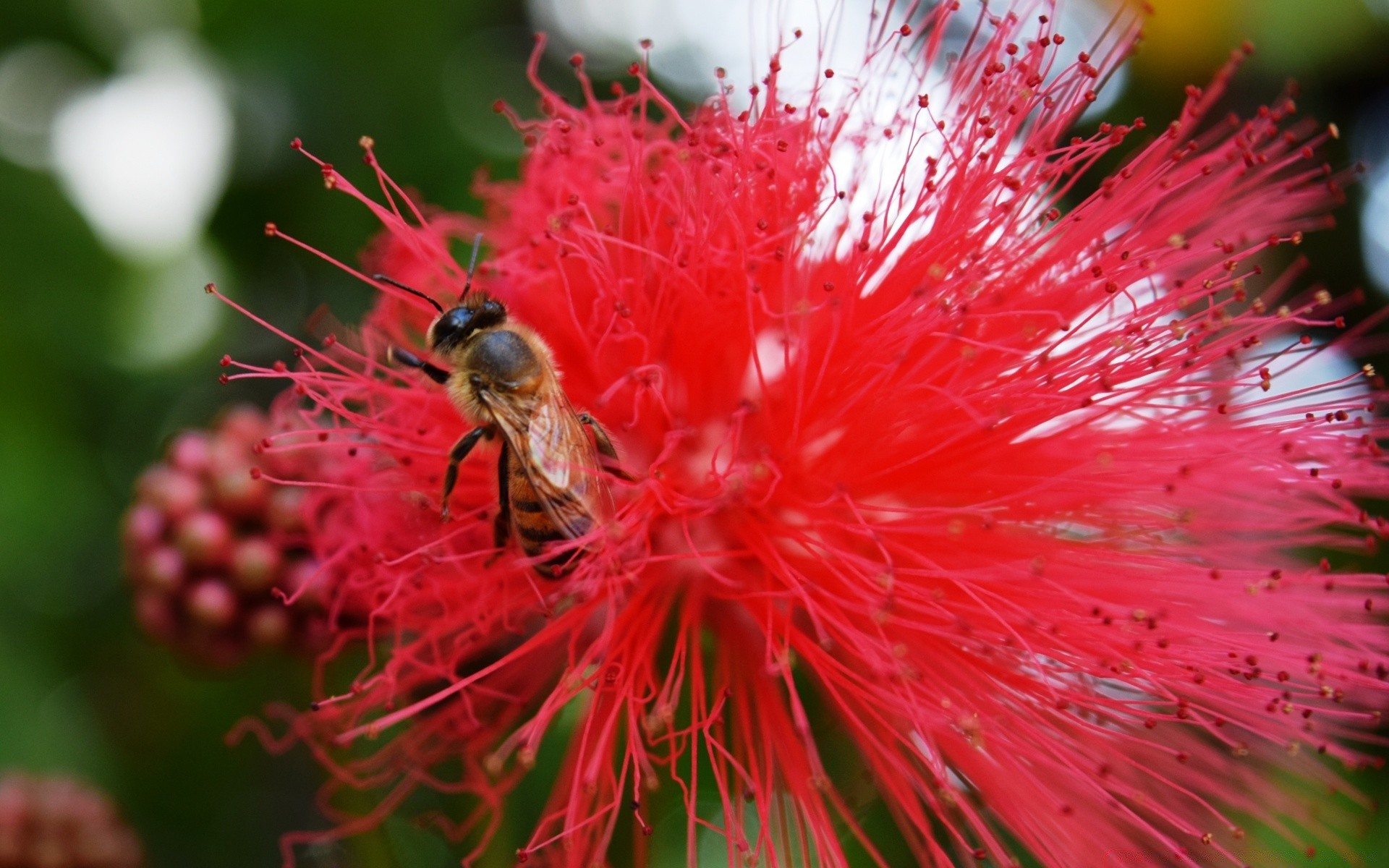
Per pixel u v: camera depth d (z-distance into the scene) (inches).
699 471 3.8
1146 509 3.7
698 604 3.7
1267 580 3.6
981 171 3.7
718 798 4.0
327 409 3.8
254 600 3.9
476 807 3.9
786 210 3.7
